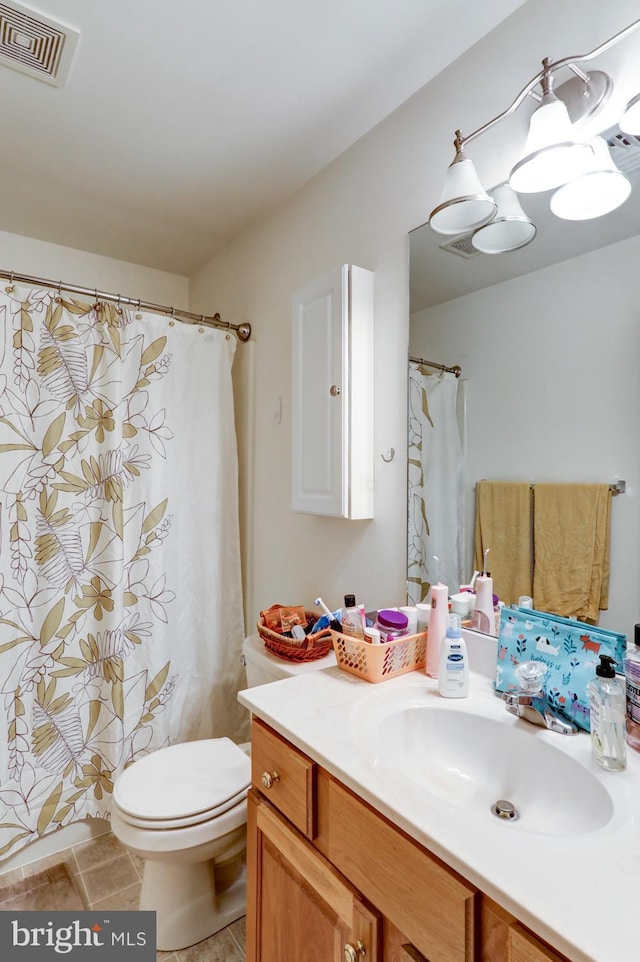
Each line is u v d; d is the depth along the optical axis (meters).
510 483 1.19
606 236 1.02
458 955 0.62
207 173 1.81
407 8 1.17
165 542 1.95
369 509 1.52
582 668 0.95
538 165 0.99
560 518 1.09
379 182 1.54
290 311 1.94
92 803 1.79
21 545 1.65
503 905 0.56
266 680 1.53
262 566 2.12
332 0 1.14
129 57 1.30
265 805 1.02
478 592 1.24
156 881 1.40
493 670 1.17
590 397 1.04
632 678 0.86
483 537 1.24
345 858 0.81
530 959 0.55
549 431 1.11
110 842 1.79
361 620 1.24
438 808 0.70
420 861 0.68
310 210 1.84
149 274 2.62
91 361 1.81
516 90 1.17
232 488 2.13
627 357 0.99
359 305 1.50
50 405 1.71
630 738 0.85
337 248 1.70
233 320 2.33
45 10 1.16
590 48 1.04
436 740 1.01
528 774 0.89
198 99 1.45
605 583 1.02
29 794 1.66
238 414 2.27
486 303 1.24
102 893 1.54
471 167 1.14
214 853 1.33
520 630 1.07
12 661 1.62
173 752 1.54
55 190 1.91
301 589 1.87
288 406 1.96
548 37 1.11
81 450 1.77
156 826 1.25
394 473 1.47
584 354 1.05
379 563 1.52
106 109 1.49
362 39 1.25
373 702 1.03
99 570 1.80
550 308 1.11
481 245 1.25
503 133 1.19
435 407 1.36
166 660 1.94
